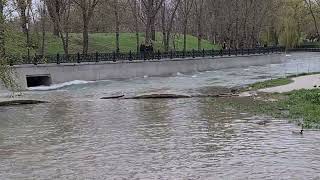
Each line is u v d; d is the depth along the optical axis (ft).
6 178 42.27
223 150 51.72
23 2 139.74
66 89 133.49
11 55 99.30
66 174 43.37
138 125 69.87
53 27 220.84
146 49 195.00
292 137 57.77
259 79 157.07
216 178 40.75
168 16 279.49
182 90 125.49
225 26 276.41
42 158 49.85
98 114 82.79
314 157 47.60
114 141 58.13
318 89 105.50
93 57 158.71
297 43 350.64
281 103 88.53
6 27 92.84
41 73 141.38
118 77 163.53
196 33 335.26
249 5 275.80
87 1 205.36
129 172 43.50
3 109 92.07
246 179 40.32
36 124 73.00
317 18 349.20
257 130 63.00
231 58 219.82
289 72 186.39
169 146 54.44
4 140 60.18
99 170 44.50
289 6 340.18
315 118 70.79
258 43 325.21
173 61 184.75
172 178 41.11
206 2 287.48
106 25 275.59
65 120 76.59
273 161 46.29
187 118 75.66
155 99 105.70
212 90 124.16
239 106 87.97
